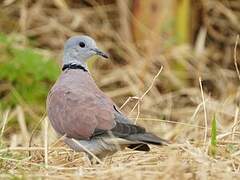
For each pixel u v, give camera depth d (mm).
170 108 16172
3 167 10922
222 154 10844
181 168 9750
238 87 17266
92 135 10602
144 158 10773
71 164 10961
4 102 16109
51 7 18656
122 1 18172
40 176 9945
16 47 16953
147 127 14836
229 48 18688
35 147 11680
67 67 11852
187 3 17734
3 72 16328
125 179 9648
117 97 16922
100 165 10453
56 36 18266
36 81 16359
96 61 17938
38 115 16094
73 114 10789
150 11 17719
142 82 17188
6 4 18391
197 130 13086
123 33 18062
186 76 17578
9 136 15227
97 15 18703
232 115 14328
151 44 17688
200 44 18016
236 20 18781
